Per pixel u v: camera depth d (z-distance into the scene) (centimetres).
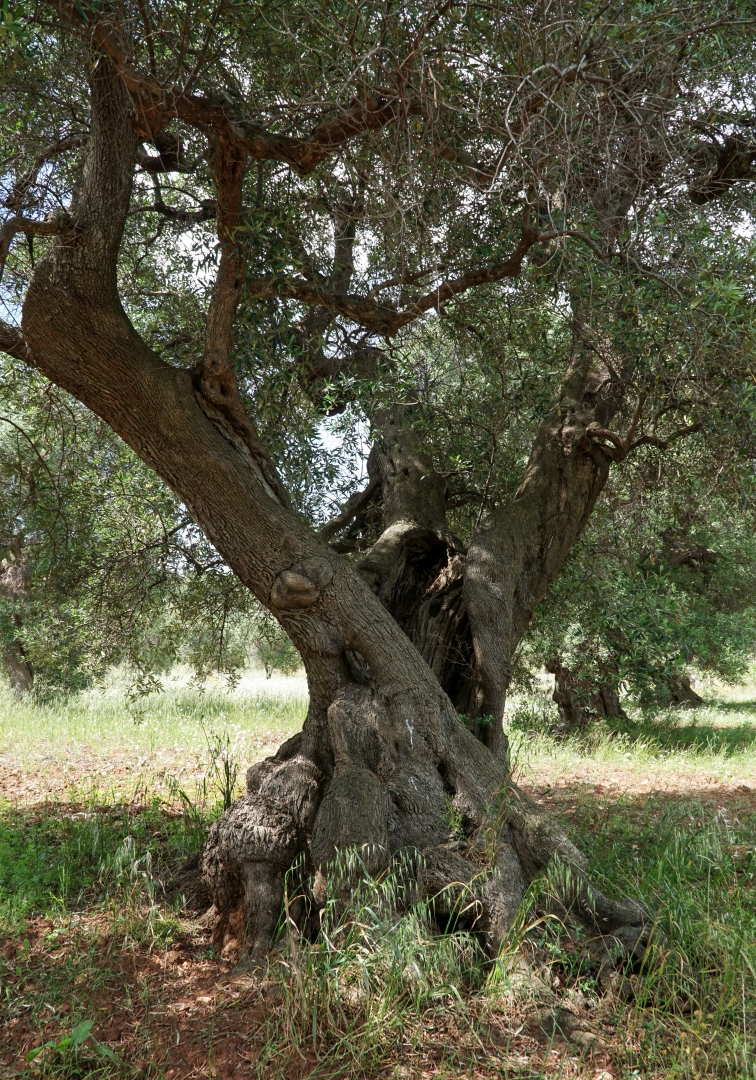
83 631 780
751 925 408
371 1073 325
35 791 862
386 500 752
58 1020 374
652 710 1452
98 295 457
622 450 646
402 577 686
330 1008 356
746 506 579
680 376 494
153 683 800
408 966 371
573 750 1135
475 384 782
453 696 631
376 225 512
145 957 439
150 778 916
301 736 514
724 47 490
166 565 789
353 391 591
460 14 464
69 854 597
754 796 881
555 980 387
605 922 420
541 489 679
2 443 872
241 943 446
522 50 409
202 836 623
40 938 459
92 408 489
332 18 427
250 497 489
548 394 732
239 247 472
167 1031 364
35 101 553
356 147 492
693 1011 356
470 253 592
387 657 491
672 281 458
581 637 962
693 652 788
